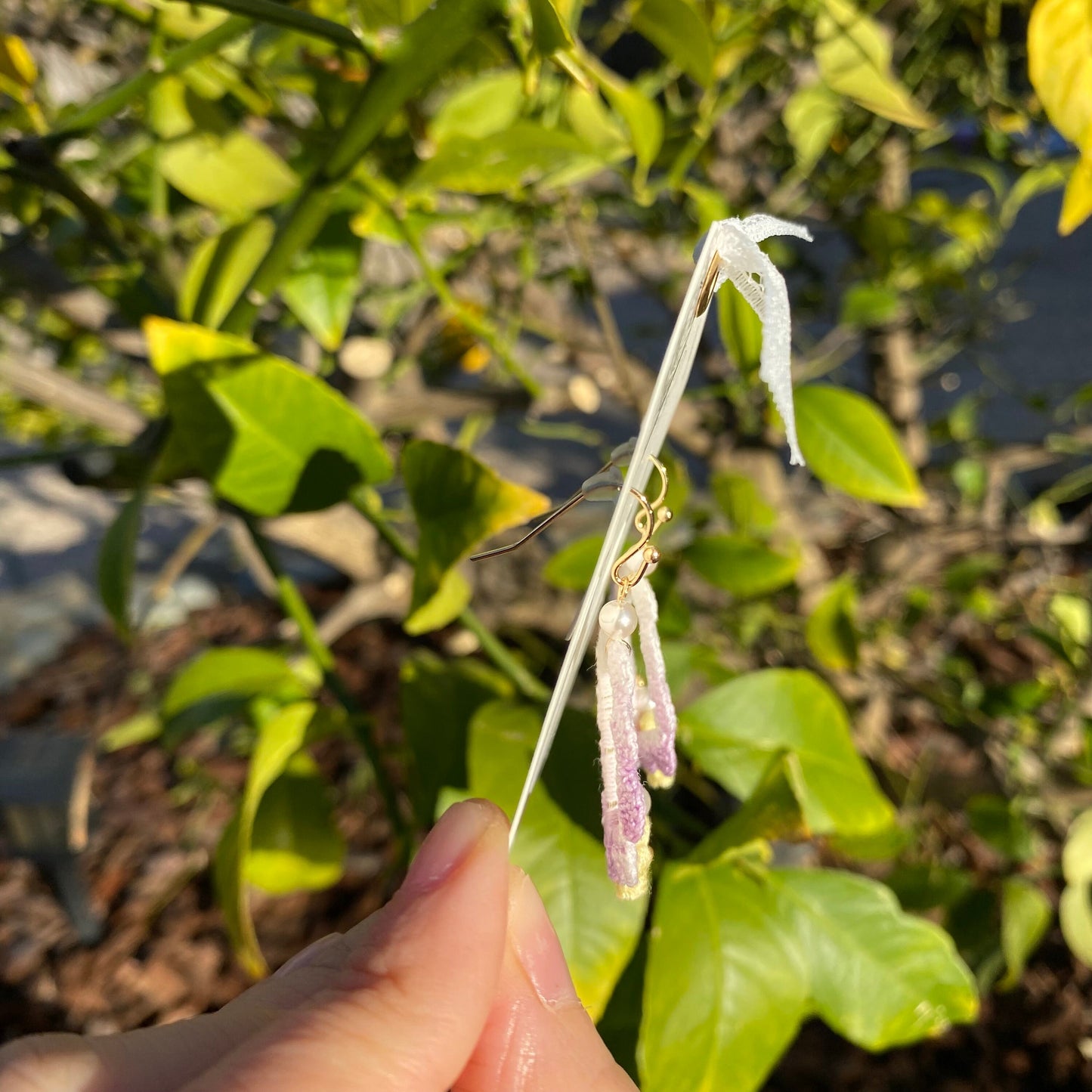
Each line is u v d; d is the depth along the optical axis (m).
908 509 0.52
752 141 0.43
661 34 0.18
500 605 0.52
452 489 0.18
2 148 0.20
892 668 0.48
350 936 0.17
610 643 0.11
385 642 0.78
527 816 0.18
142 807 0.66
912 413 0.53
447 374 0.50
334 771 0.66
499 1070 0.17
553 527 0.71
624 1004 0.19
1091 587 0.57
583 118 0.24
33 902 0.60
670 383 0.10
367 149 0.16
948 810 0.45
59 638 0.87
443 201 0.37
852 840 0.28
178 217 0.32
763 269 0.09
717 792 0.32
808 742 0.21
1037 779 0.40
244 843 0.19
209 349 0.17
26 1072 0.15
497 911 0.17
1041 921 0.32
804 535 0.51
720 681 0.27
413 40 0.15
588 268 0.37
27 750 0.53
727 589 0.27
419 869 0.17
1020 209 1.41
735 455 0.48
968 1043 0.46
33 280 0.33
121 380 0.59
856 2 0.23
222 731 0.64
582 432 0.46
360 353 0.33
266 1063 0.15
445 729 0.22
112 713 0.75
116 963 0.55
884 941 0.18
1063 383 0.99
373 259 0.42
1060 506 0.87
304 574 0.91
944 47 0.43
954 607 0.57
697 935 0.17
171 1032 0.16
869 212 0.37
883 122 0.40
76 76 0.38
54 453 0.23
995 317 0.56
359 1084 0.15
